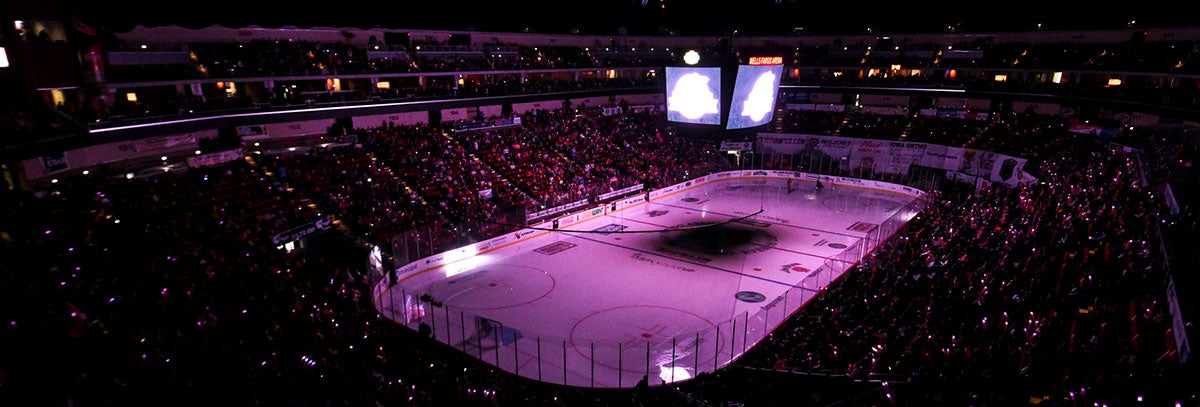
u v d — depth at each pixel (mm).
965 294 20516
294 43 42406
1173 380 11523
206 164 33312
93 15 31328
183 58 36312
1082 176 33969
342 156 39156
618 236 39094
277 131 40844
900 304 21672
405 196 36875
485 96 49938
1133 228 21828
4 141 22266
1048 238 24078
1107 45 49531
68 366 13977
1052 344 15000
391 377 18094
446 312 23969
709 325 25156
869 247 34344
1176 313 13812
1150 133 36625
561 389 19781
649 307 27219
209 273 22531
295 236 30312
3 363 13391
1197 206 19391
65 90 30500
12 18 26656
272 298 22031
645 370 21203
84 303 17656
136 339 16266
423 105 46000
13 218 21500
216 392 14188
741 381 17953
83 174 29000
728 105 33562
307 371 16391
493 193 41062
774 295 28625
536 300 28172
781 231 39969
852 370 16750
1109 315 15883
